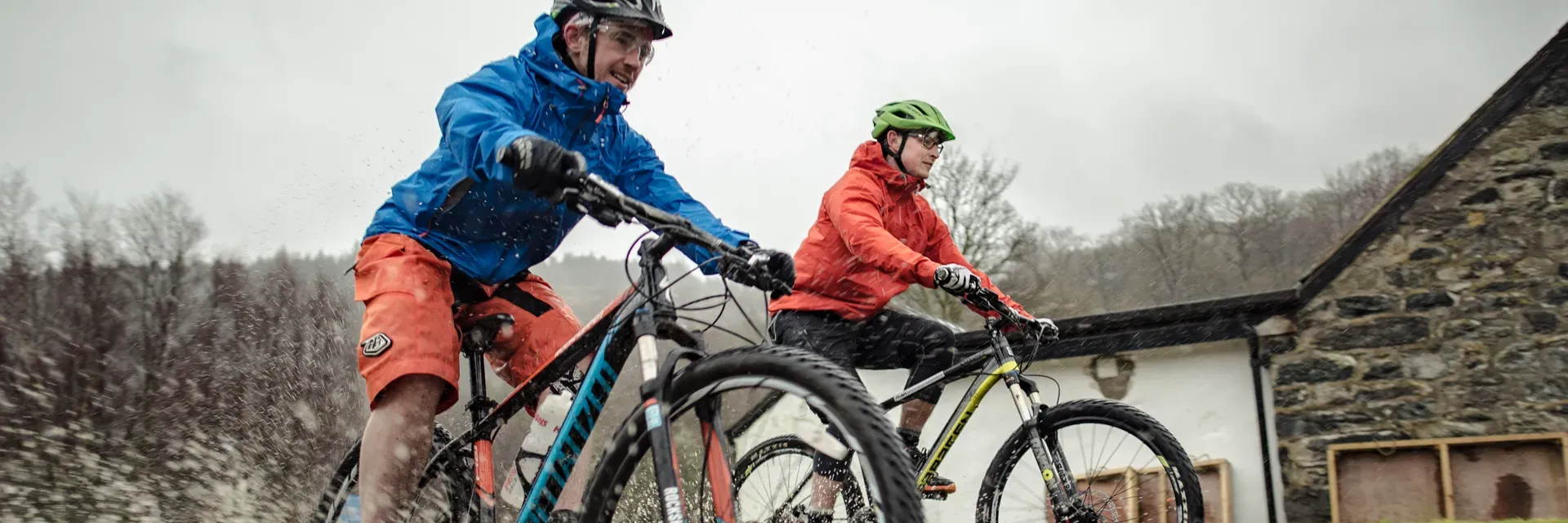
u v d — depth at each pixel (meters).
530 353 2.78
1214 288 29.03
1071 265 25.80
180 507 4.05
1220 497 7.38
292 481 4.39
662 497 1.84
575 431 2.28
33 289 14.33
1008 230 21.53
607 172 2.80
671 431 1.95
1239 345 7.79
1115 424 3.53
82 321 13.55
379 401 2.44
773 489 3.79
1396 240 7.55
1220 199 30.55
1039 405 3.74
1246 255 29.70
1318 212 30.58
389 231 2.59
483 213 2.56
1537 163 7.30
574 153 1.95
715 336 2.68
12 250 14.98
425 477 2.72
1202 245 29.91
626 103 2.73
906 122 4.01
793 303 4.05
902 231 4.19
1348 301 7.54
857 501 3.40
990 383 3.96
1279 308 7.68
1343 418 7.32
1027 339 3.96
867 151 4.09
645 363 2.00
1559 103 7.34
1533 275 7.11
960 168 21.91
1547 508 6.50
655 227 2.07
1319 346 7.52
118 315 13.61
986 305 3.76
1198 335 7.79
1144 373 8.12
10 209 15.65
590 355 2.42
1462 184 7.48
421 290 2.49
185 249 14.84
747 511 3.84
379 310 2.46
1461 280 7.29
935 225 4.35
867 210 3.90
